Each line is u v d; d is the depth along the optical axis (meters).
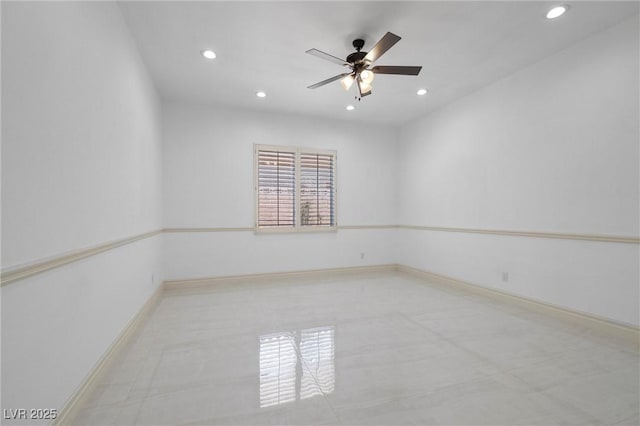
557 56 2.97
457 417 1.50
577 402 1.62
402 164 5.43
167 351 2.25
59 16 1.42
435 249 4.64
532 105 3.21
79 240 1.59
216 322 2.86
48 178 1.31
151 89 3.44
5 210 1.04
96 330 1.80
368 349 2.28
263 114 4.66
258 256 4.61
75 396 1.52
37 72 1.24
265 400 1.65
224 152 4.43
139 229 2.83
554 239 2.99
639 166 2.39
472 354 2.19
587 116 2.72
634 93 2.42
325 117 4.98
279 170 4.73
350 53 2.96
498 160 3.60
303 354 2.20
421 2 2.25
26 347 1.15
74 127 1.55
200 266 4.30
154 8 2.29
